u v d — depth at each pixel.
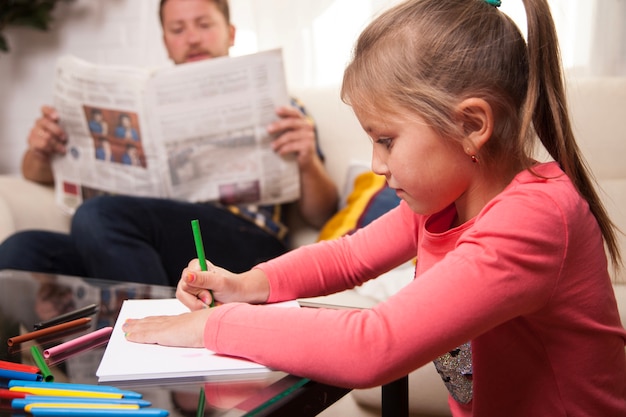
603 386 0.74
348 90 0.74
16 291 1.11
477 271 0.63
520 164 0.74
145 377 0.64
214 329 0.69
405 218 0.92
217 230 1.74
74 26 2.61
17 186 1.96
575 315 0.70
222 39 2.19
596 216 0.76
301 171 1.81
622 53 2.01
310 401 0.65
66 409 0.55
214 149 1.73
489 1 0.74
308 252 0.92
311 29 2.28
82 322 0.88
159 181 1.76
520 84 0.72
